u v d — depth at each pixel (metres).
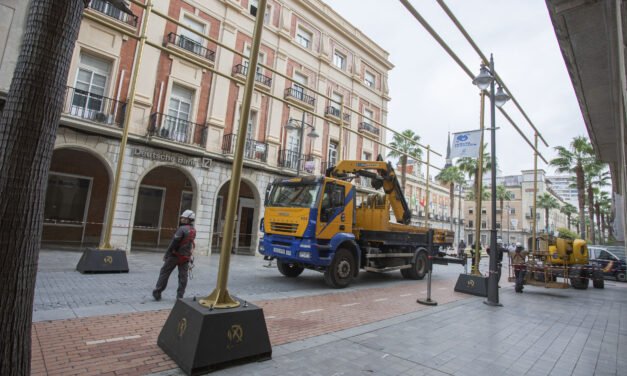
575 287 13.36
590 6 5.81
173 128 15.85
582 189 30.88
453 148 9.77
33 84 2.16
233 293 7.61
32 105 2.15
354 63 25.41
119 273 8.77
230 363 3.61
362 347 4.52
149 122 14.73
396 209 12.11
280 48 20.44
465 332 5.64
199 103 16.58
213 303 3.78
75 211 15.79
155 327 4.75
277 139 19.78
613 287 14.53
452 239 14.86
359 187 23.72
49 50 2.22
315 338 4.79
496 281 8.40
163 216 18.12
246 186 20.83
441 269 18.22
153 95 15.05
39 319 4.72
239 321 3.76
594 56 7.24
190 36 16.58
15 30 10.28
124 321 4.93
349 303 7.41
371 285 10.48
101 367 3.40
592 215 35.34
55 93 2.26
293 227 8.98
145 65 14.82
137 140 14.16
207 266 11.82
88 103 13.45
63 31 2.29
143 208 17.67
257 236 18.09
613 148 13.16
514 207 63.50
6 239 2.04
